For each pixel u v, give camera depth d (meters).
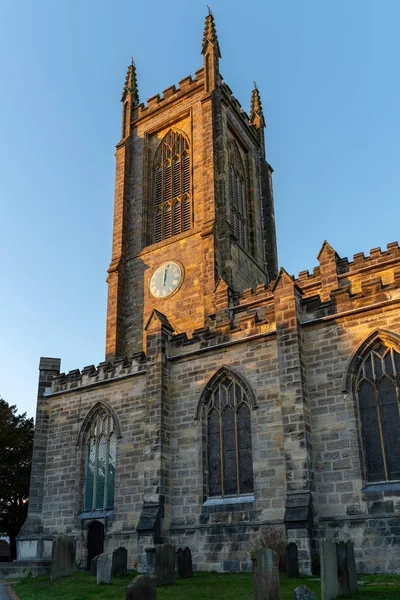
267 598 19.44
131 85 75.00
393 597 20.30
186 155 66.25
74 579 30.38
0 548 79.75
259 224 70.38
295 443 30.95
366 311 32.03
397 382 30.16
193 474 35.41
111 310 60.72
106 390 43.12
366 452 30.03
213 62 67.75
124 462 39.75
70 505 41.97
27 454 69.25
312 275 47.81
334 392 31.69
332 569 20.73
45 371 47.66
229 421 35.53
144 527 33.97
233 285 56.06
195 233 59.56
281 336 33.69
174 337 39.50
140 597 19.42
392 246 44.41
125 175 68.56
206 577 29.11
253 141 75.25
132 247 64.69
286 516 29.02
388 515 28.05
